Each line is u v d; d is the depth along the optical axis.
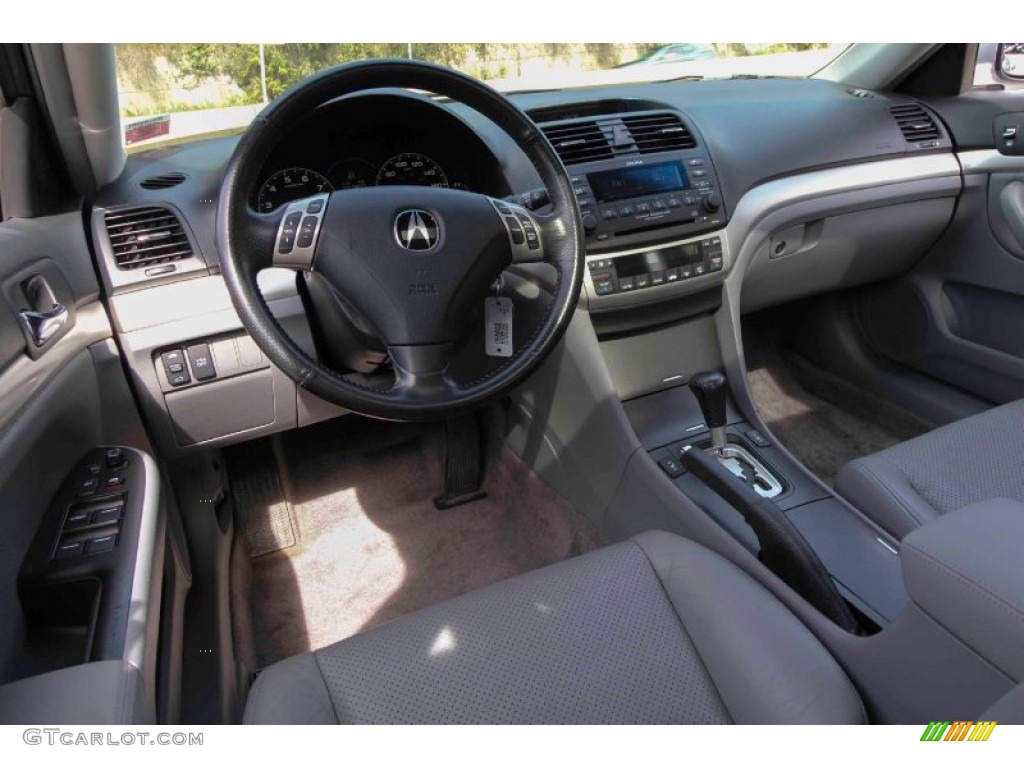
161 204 1.25
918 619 0.71
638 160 1.46
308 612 1.47
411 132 1.41
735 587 0.86
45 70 1.08
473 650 0.81
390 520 1.68
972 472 1.15
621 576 0.90
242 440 1.37
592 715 0.75
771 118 1.63
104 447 1.10
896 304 1.96
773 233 1.59
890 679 0.78
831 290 1.95
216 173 1.34
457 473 1.72
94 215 1.23
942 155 1.73
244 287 1.00
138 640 0.78
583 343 1.45
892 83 1.85
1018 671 0.60
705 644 0.82
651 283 1.46
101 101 1.14
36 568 0.86
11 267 0.93
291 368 1.02
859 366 2.03
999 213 1.67
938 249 1.84
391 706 0.76
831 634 0.90
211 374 1.27
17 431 0.86
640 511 1.40
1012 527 0.67
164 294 1.23
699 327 1.60
